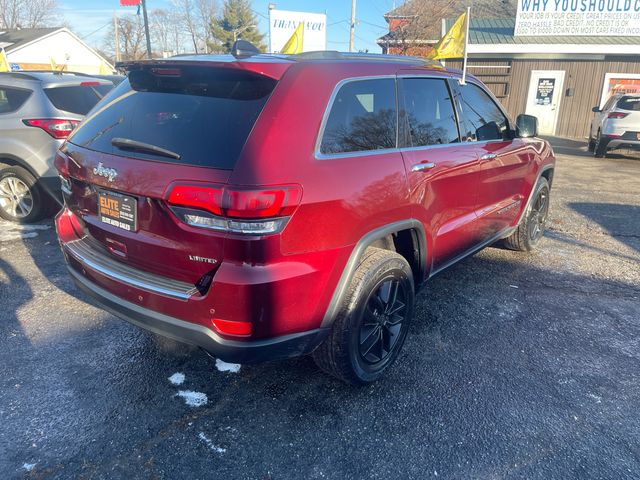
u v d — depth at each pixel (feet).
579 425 8.83
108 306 8.86
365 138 9.04
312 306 8.00
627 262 16.90
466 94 12.74
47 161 18.37
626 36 55.57
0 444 8.05
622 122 40.24
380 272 9.07
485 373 10.32
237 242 7.09
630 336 11.95
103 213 8.80
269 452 8.08
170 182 7.44
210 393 9.52
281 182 7.29
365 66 9.45
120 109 9.07
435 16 81.76
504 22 66.54
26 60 115.85
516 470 7.80
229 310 7.31
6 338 11.16
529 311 13.12
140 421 8.70
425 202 10.28
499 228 14.74
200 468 7.73
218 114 7.86
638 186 30.45
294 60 8.47
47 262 15.53
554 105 58.75
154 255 8.04
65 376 9.86
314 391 9.63
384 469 7.79
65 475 7.52
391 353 10.12
